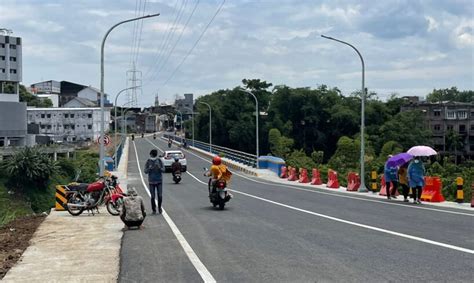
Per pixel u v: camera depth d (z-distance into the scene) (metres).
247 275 8.12
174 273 8.37
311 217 15.66
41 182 51.94
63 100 163.25
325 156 108.94
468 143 115.25
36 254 10.16
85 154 73.38
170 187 31.59
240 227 13.71
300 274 8.11
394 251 9.86
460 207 17.97
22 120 87.69
